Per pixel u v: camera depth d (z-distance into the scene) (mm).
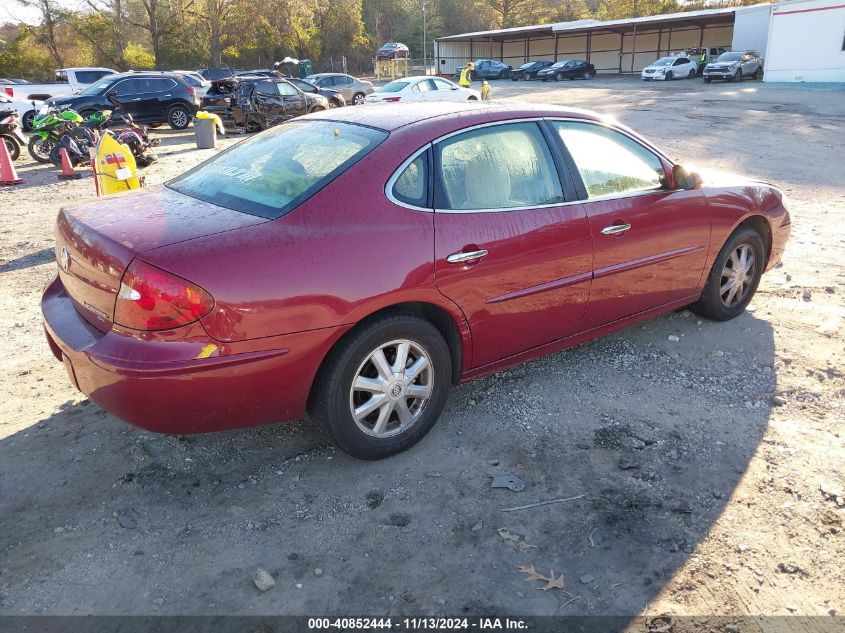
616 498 2959
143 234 2695
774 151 13836
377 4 95188
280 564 2580
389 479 3096
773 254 4984
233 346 2607
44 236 7695
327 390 2906
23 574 2512
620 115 21125
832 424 3543
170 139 17891
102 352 2598
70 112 13055
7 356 4387
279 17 64875
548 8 81812
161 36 59062
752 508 2893
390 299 2912
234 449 3318
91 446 3322
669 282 4242
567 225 3535
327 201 2875
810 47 32375
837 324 4824
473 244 3164
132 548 2652
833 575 2531
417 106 3609
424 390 3236
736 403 3771
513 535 2732
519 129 3523
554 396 3846
